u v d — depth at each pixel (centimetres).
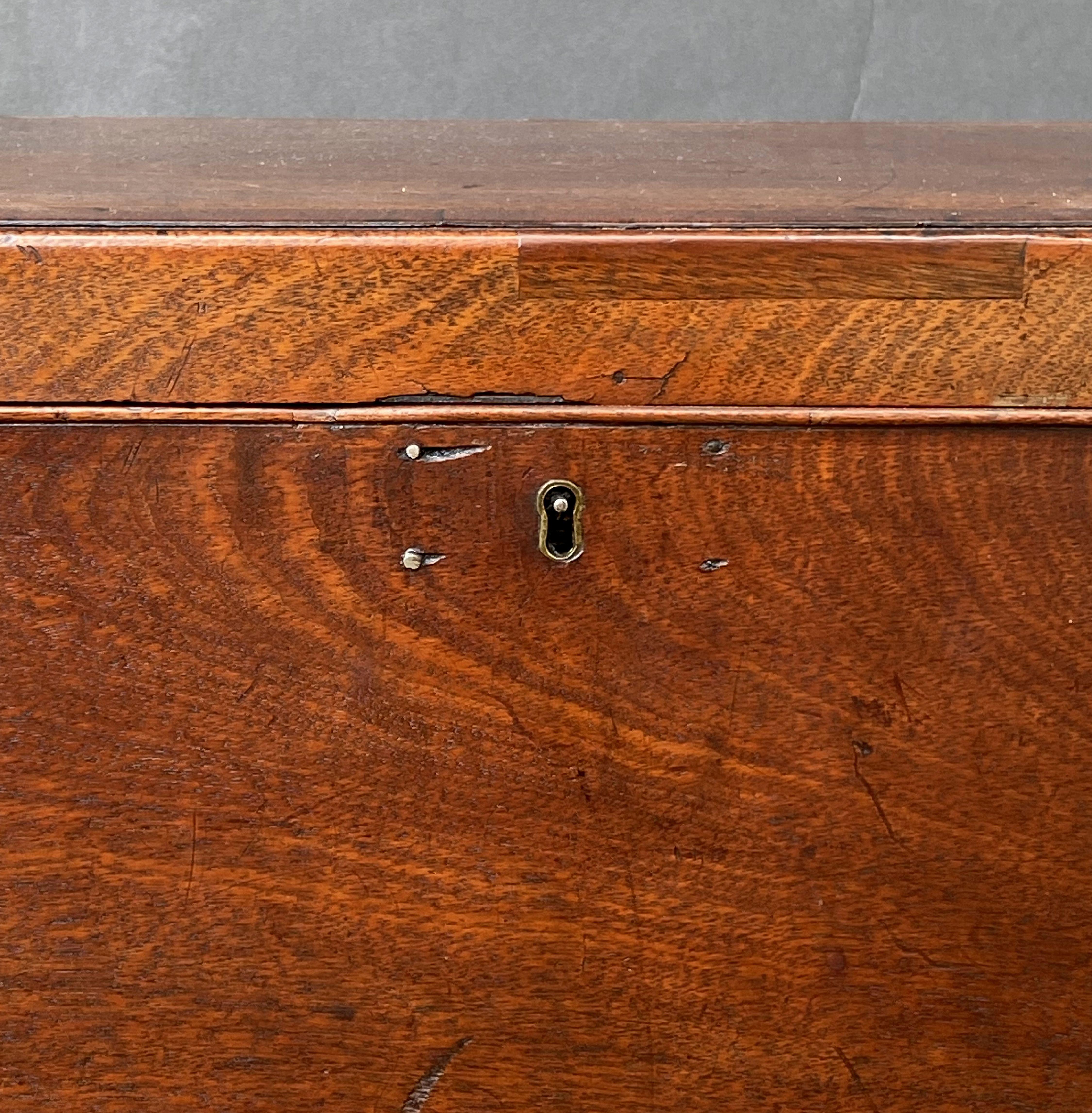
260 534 63
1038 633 64
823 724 64
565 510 63
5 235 62
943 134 80
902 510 63
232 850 65
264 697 64
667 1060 65
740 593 64
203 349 63
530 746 64
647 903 65
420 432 63
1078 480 63
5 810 65
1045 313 63
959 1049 66
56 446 63
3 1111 66
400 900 65
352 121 83
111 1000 65
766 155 74
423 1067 65
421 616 64
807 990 65
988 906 65
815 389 63
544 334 63
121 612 64
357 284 62
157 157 72
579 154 74
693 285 62
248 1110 66
